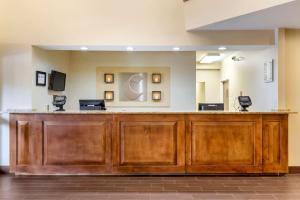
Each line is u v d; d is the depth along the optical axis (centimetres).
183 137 434
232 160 434
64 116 432
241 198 346
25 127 436
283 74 454
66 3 459
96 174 438
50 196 352
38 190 374
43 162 434
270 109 477
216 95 1012
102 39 459
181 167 434
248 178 428
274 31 459
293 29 455
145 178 428
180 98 683
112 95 680
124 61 682
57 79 573
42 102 512
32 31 458
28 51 458
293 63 457
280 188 383
